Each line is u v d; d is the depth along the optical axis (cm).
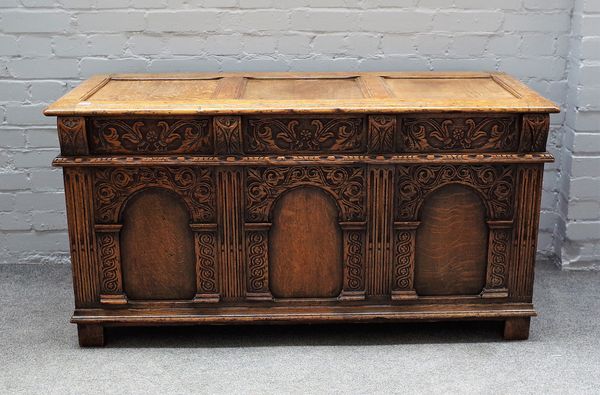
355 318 277
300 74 314
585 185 334
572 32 328
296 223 270
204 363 269
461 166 265
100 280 273
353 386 253
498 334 289
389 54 331
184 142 261
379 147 261
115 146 261
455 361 269
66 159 259
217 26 325
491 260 275
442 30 329
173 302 276
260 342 284
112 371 263
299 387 253
